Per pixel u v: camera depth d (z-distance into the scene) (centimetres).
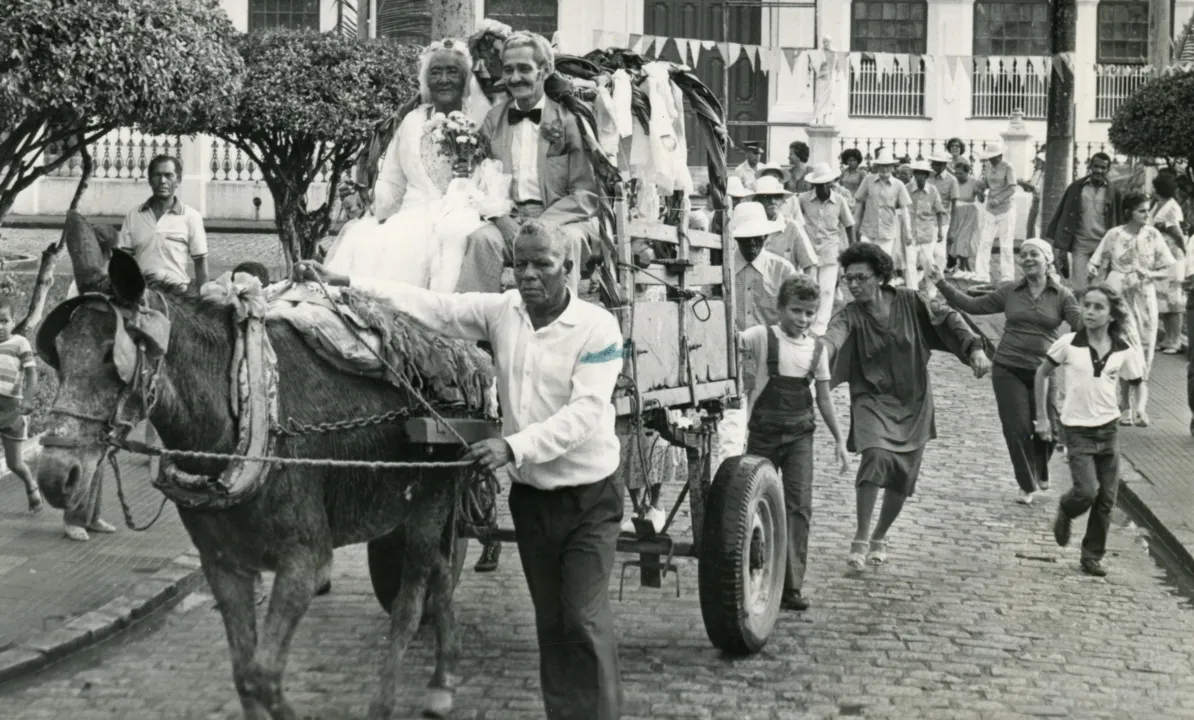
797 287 866
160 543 948
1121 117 2161
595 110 739
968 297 1159
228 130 1711
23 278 1580
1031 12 3259
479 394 680
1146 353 1592
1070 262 2111
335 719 666
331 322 597
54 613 804
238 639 567
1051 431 1134
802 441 862
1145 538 1062
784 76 3228
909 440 923
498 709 685
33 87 1153
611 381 586
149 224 1209
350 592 876
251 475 544
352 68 1670
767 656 771
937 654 783
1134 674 759
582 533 596
